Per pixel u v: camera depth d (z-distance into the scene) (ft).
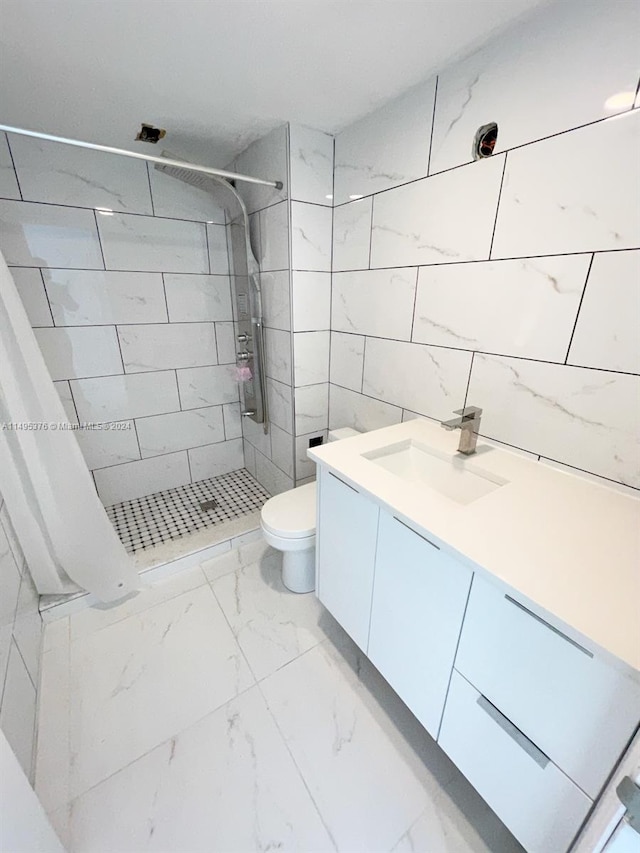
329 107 4.39
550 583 2.21
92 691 4.10
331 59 3.50
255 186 5.70
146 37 3.15
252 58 3.46
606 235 2.84
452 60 3.51
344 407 6.19
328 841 3.02
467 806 3.23
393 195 4.51
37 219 5.40
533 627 2.21
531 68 3.03
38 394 4.15
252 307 6.30
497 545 2.52
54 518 4.59
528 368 3.57
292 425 6.37
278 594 5.47
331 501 3.95
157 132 4.94
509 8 2.85
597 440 3.21
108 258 6.06
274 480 7.50
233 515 7.02
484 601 2.48
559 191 3.05
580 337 3.14
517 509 2.95
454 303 4.10
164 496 7.68
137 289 6.43
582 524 2.77
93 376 6.46
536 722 2.35
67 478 4.54
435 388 4.58
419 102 3.96
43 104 4.28
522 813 2.59
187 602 5.32
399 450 4.31
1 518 4.10
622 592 2.15
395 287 4.78
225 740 3.68
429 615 3.01
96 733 3.72
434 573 2.85
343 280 5.59
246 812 3.18
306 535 4.74
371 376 5.50
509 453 3.92
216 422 8.08
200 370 7.52
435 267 4.22
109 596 5.19
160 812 3.17
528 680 2.34
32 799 2.44
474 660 2.69
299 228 5.27
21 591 4.29
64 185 5.45
